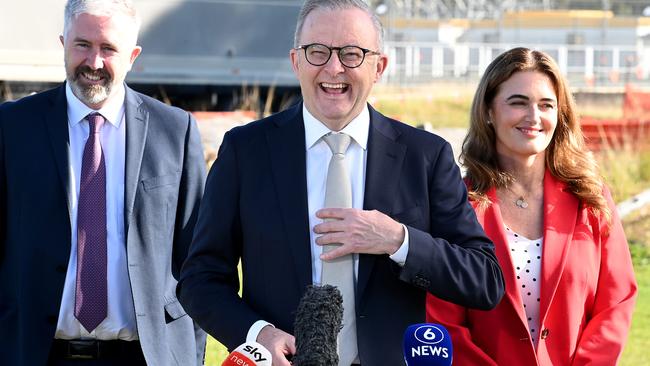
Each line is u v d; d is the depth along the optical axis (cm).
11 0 1864
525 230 505
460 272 390
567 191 513
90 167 486
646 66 3453
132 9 490
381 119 417
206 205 417
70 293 477
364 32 392
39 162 480
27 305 470
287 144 411
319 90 396
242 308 394
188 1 2009
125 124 498
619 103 2602
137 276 483
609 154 1605
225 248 412
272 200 405
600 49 3444
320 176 409
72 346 481
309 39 393
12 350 473
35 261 473
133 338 488
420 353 335
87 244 480
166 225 498
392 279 398
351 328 393
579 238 500
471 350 471
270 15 2053
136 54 503
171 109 516
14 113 489
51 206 477
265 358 325
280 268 400
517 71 510
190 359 504
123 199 490
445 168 414
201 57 2022
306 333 313
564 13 3559
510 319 480
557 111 514
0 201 481
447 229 407
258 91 2089
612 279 501
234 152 417
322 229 385
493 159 522
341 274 393
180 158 507
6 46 1872
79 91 481
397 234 385
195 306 402
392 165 408
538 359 479
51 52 1889
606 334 486
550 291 486
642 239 1332
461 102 2569
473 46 3359
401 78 3094
